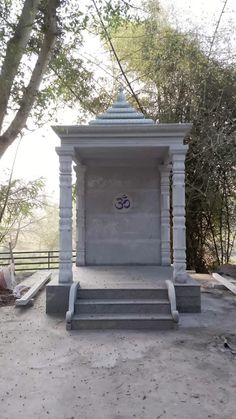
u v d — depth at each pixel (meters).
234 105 10.32
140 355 4.50
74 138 6.51
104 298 6.26
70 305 5.86
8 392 3.56
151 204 8.91
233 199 10.84
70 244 6.50
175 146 6.52
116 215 8.91
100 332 5.43
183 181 6.56
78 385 3.70
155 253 8.85
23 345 4.84
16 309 6.64
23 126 7.46
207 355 4.48
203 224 11.27
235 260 11.66
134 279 7.03
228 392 3.55
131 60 11.31
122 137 6.52
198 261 11.35
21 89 6.98
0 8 6.64
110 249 8.86
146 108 11.23
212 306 6.84
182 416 3.11
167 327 5.61
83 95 9.64
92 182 8.93
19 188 9.73
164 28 10.84
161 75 10.71
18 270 11.84
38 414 3.16
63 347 4.78
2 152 7.44
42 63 7.65
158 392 3.55
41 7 7.44
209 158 10.05
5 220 10.07
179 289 6.36
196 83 10.47
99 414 3.16
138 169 8.95
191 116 10.41
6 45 6.69
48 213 12.16
